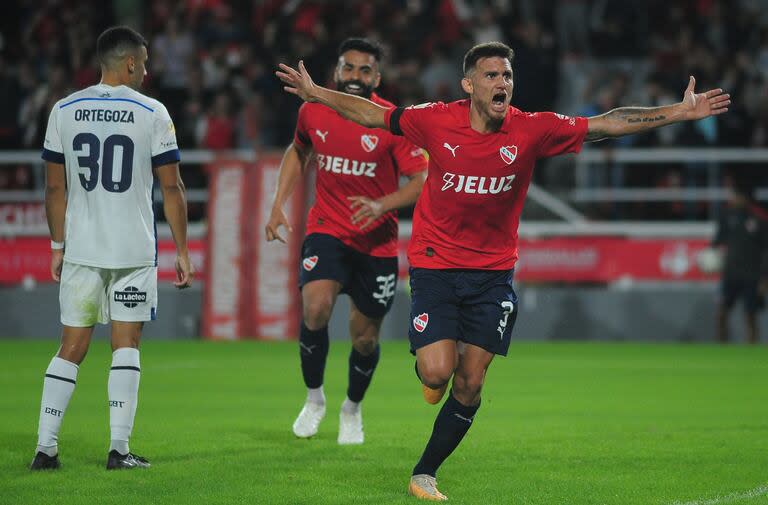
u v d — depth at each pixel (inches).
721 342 2298.2
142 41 855.7
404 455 927.7
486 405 1296.8
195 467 859.4
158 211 2410.2
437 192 793.6
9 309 2374.5
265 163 2324.1
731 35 2913.4
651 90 2588.6
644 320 2342.5
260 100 2620.6
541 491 777.6
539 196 2386.8
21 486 774.5
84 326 854.5
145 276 852.0
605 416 1195.9
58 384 843.4
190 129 2608.3
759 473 848.9
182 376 1606.8
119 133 836.0
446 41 2844.5
